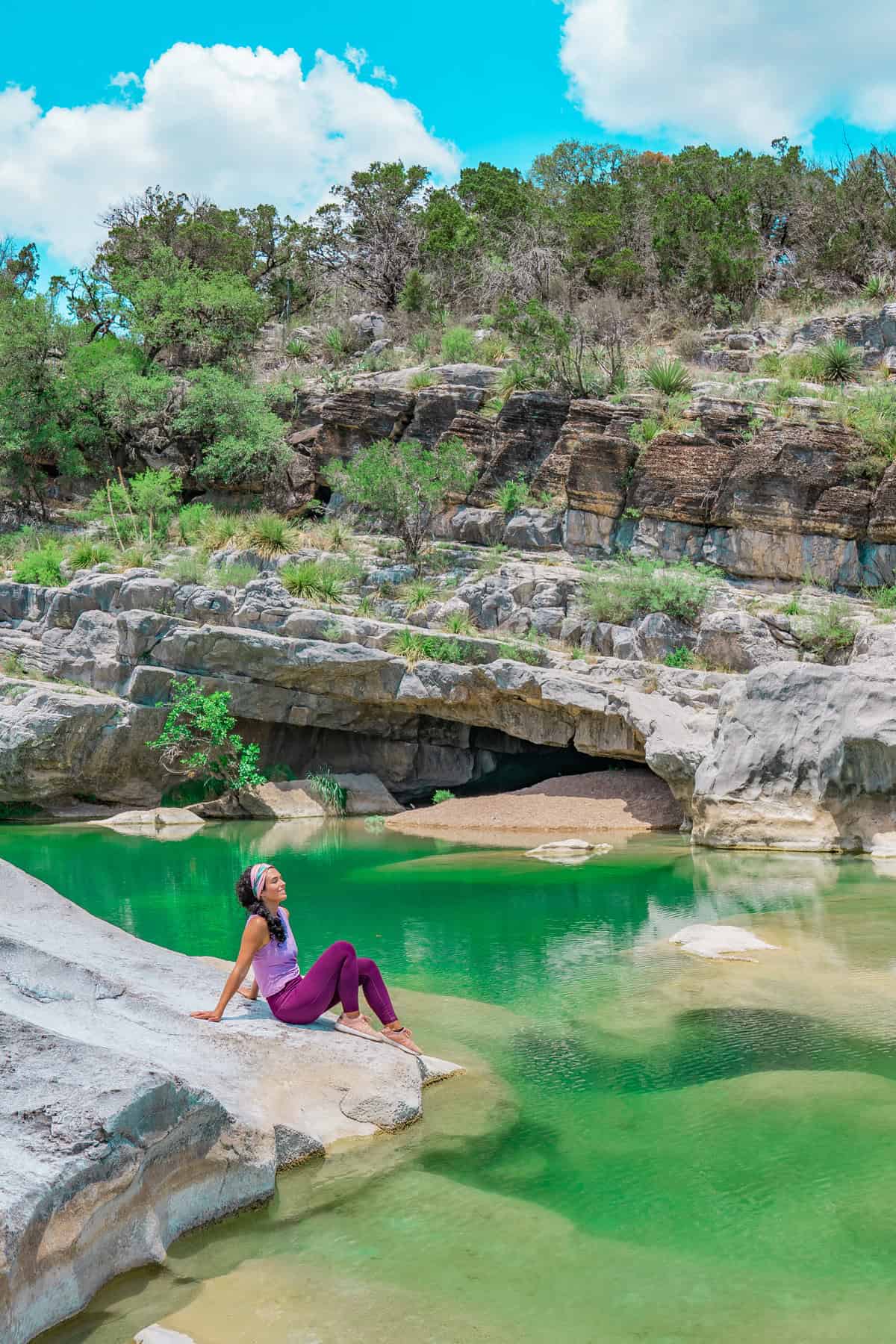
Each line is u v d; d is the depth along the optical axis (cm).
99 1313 341
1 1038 403
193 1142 399
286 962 552
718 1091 532
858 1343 312
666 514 2159
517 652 1945
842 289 3394
